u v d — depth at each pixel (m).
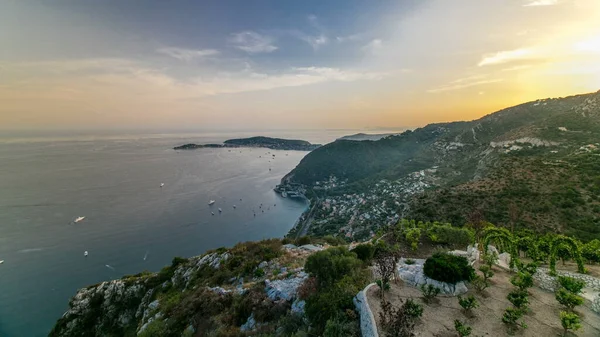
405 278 15.79
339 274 17.78
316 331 13.80
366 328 11.86
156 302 33.53
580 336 10.78
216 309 21.91
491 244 21.91
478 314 12.50
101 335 35.00
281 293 19.86
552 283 14.99
